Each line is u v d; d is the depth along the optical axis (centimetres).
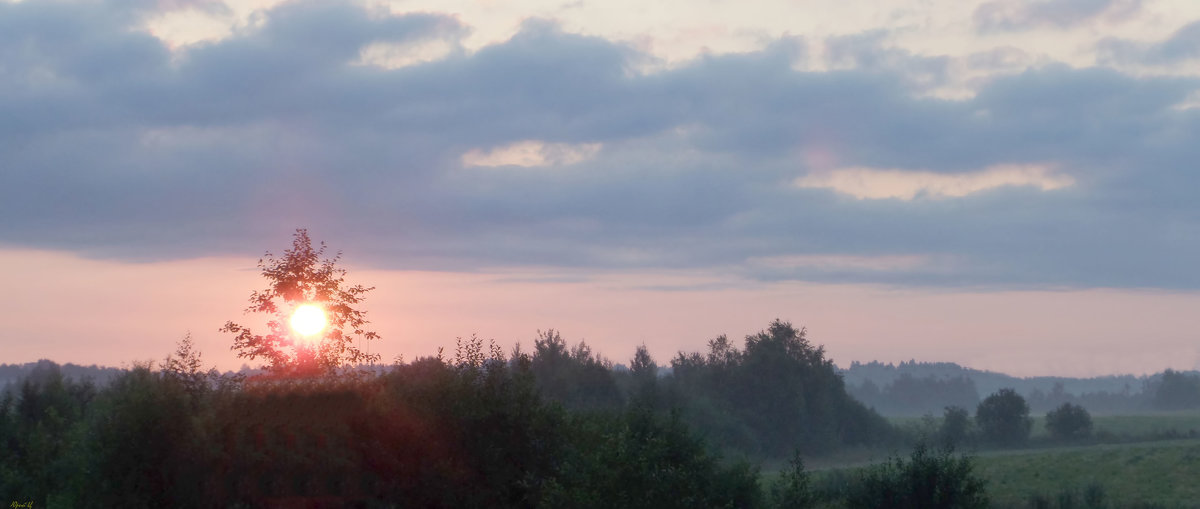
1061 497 4172
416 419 1672
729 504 1389
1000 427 9175
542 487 1567
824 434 8150
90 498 1487
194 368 1656
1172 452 6988
